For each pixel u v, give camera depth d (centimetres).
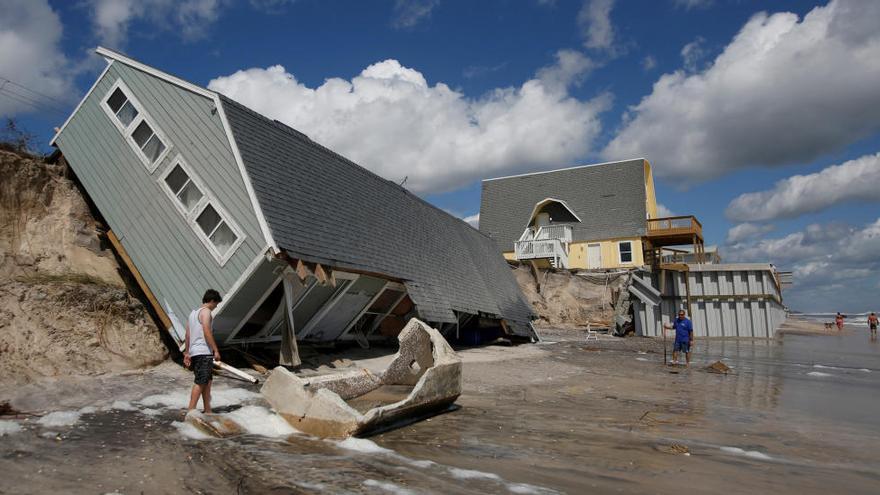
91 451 627
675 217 3703
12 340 1005
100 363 1078
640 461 702
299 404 793
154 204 1320
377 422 786
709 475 654
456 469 638
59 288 1137
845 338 3831
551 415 974
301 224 1329
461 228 2881
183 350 1204
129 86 1416
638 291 3412
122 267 1371
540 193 4803
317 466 620
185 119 1331
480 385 1281
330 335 1633
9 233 1229
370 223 1748
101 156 1413
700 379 1529
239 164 1236
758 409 1095
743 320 3303
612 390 1284
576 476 632
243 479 567
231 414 827
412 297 1669
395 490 554
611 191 4525
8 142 1473
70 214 1347
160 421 774
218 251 1222
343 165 1888
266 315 1349
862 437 879
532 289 3731
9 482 520
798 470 687
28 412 769
